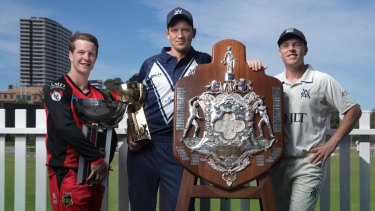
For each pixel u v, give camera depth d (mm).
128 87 2611
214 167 2354
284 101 2652
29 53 163875
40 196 3182
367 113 3207
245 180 2361
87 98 2256
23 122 3172
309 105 2594
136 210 2730
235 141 2355
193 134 2367
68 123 2217
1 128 3152
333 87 2578
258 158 2375
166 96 2701
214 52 2430
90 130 2326
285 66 2725
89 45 2418
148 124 2736
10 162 9180
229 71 2410
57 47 171875
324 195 3268
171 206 2629
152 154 2697
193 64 2764
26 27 163750
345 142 3234
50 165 2336
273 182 2764
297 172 2611
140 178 2723
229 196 2377
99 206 2432
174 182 2629
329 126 3201
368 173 3250
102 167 2295
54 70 170375
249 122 2369
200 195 2379
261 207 2658
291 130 2621
